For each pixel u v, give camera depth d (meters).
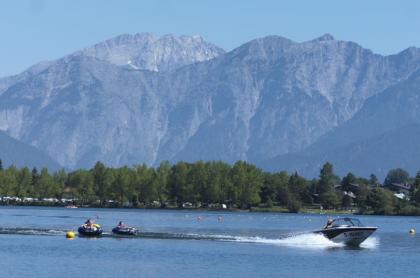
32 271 162.38
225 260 185.62
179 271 167.12
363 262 185.75
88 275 159.12
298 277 162.88
